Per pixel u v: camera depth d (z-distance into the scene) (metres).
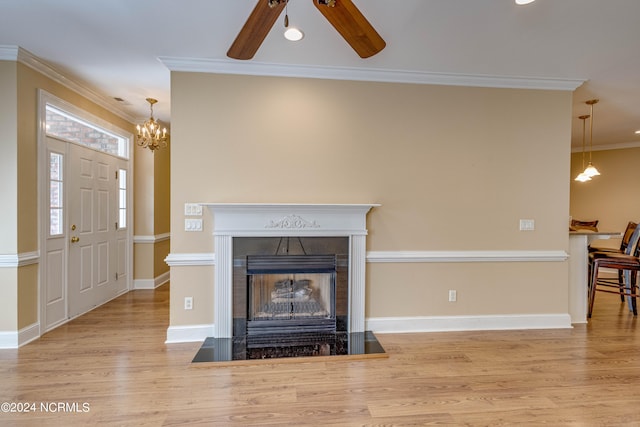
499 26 2.45
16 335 2.92
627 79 3.41
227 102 3.11
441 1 2.16
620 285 4.23
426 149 3.35
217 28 2.49
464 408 2.10
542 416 2.02
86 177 3.97
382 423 1.95
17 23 2.43
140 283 5.09
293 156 3.20
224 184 3.12
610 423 1.96
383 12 2.28
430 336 3.25
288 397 2.21
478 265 3.43
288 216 3.12
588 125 5.12
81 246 3.87
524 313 3.49
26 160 3.01
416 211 3.35
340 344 2.99
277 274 3.21
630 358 2.79
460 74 3.29
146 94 3.87
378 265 3.33
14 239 2.90
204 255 3.10
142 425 1.92
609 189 6.50
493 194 3.43
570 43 2.69
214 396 2.21
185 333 3.08
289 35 2.38
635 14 2.28
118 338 3.15
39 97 3.13
